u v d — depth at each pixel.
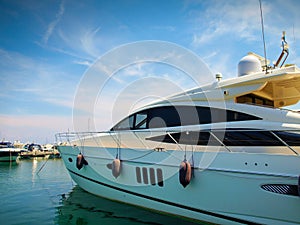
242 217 4.38
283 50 6.40
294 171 3.89
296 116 4.61
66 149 8.20
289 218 3.91
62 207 6.97
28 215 6.40
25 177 13.57
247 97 5.67
